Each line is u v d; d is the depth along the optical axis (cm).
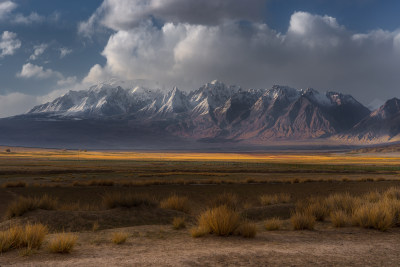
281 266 729
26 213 1577
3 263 766
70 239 912
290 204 1944
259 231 1250
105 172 7312
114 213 1622
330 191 3525
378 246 962
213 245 970
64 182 4706
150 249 921
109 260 782
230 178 5512
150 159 17750
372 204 1490
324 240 1052
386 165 11238
